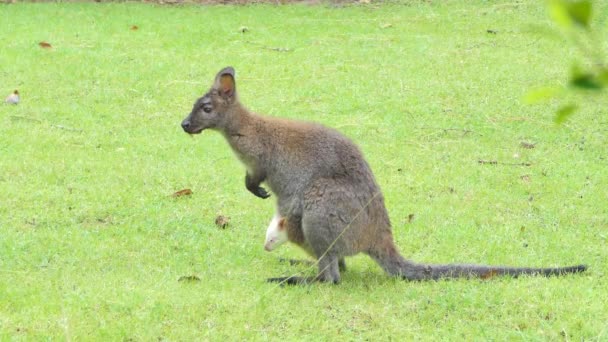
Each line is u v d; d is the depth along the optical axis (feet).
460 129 41.32
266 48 53.36
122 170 35.60
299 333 21.83
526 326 22.24
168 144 39.01
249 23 58.70
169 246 28.14
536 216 31.37
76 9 61.31
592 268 26.13
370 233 24.57
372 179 24.98
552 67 49.83
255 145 25.77
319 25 58.44
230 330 21.79
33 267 25.91
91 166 35.86
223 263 26.78
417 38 55.47
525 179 35.29
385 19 59.88
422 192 33.94
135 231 29.35
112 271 25.76
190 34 55.77
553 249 27.96
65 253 27.12
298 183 24.91
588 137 40.32
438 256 27.43
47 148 37.73
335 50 53.06
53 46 52.08
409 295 23.88
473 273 24.94
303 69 49.55
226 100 26.50
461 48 53.52
